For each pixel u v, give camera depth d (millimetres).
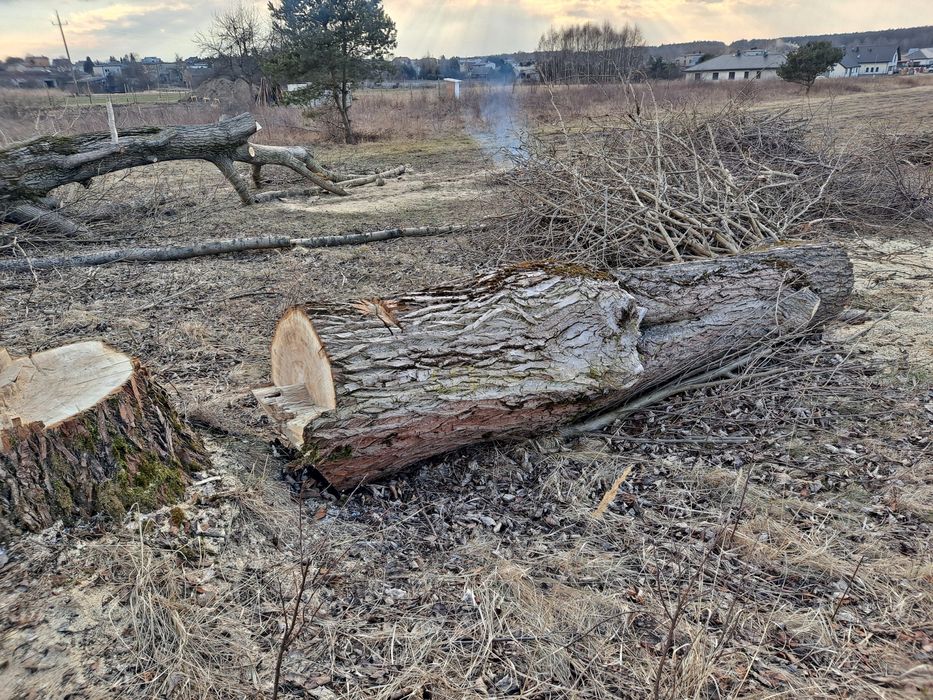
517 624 2326
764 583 2553
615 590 2506
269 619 2264
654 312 3729
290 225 8750
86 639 2096
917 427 3564
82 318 5355
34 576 2283
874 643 2252
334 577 2488
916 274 6031
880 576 2551
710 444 3525
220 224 8906
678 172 6312
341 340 2824
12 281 6363
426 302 3096
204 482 2803
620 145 7359
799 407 3818
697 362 3957
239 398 3834
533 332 3209
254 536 2617
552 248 6336
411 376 2906
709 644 2213
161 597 2246
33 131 11289
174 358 4559
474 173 12672
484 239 7430
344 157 15617
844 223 7547
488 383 3061
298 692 2008
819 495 3090
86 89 14164
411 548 2717
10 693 1908
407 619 2328
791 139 8367
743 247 5590
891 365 4246
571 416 3455
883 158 8477
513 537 2812
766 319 4062
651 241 5922
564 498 3080
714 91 15414
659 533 2848
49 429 2469
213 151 9312
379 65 18250
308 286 6188
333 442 2779
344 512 2914
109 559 2365
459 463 3322
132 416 2688
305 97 18484
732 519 2916
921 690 2049
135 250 7094
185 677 2012
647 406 3885
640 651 2207
